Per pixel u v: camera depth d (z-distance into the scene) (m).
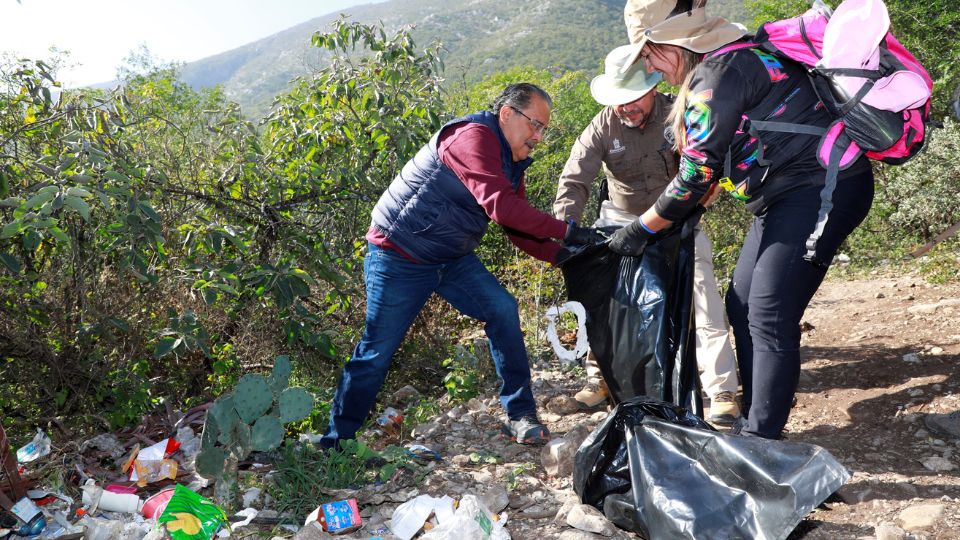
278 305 4.09
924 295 5.69
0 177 3.49
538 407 3.87
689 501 2.19
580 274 3.04
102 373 3.95
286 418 2.66
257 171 4.63
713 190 2.90
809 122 2.35
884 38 2.28
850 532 2.29
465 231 2.91
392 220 2.90
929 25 13.47
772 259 2.48
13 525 2.40
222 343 4.57
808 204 2.42
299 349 4.71
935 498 2.45
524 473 2.91
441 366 5.02
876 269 8.37
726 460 2.21
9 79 3.94
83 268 4.01
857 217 2.47
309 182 4.89
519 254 6.48
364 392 3.04
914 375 3.63
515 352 3.21
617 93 3.17
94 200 3.88
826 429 3.20
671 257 2.91
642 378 2.90
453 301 3.21
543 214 2.80
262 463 3.03
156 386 4.40
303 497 2.69
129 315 4.17
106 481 2.83
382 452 2.94
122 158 3.92
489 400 3.95
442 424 3.62
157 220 3.64
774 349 2.52
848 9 2.25
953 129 8.45
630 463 2.40
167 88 11.16
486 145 2.77
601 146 3.50
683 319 2.87
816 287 2.52
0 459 2.42
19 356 3.88
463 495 2.70
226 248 4.60
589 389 3.74
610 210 3.69
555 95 16.69
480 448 3.25
